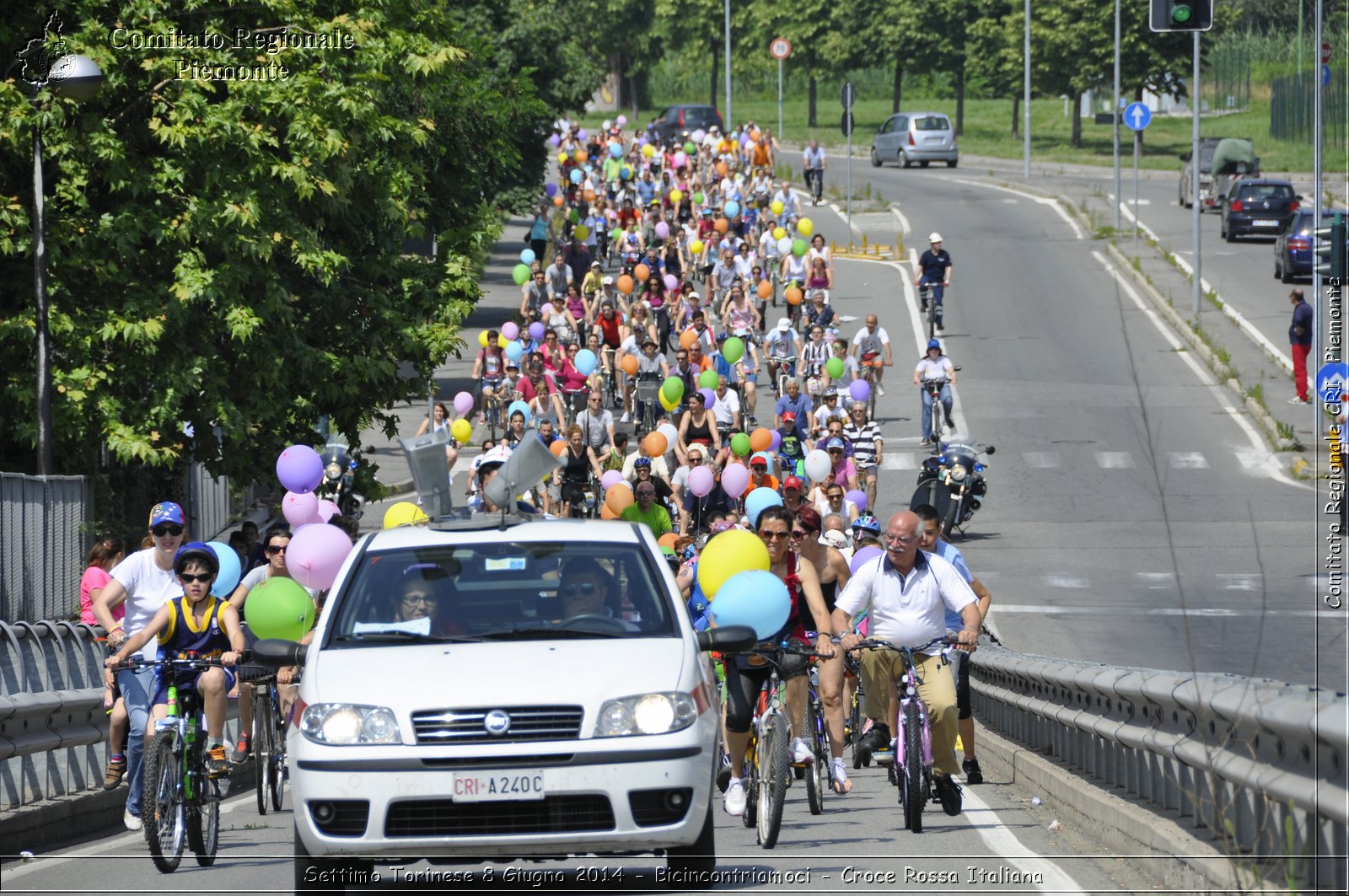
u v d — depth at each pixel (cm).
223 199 8638
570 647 3108
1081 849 3625
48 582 7162
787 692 4116
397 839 2895
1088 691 3975
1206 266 19600
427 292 10425
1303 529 10162
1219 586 8788
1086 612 8412
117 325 8331
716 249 19250
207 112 8619
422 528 3528
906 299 18612
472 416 14700
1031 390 14625
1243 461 12206
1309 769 2494
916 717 3891
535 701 2933
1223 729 2900
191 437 9288
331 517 6003
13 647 4481
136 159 8700
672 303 15338
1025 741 5347
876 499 11338
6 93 8000
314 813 2916
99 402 8375
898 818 4272
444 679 2975
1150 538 10175
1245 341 15925
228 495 12006
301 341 9519
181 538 4156
